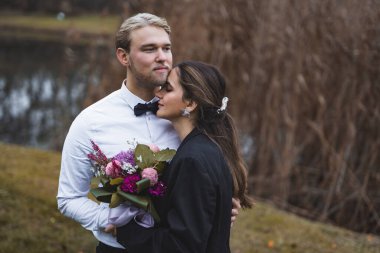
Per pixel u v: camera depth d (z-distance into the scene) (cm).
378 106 474
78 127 192
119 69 611
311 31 499
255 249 362
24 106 888
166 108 186
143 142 194
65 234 350
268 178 524
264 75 538
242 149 552
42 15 2158
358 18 478
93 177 186
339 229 426
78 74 1120
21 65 1266
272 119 514
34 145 698
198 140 178
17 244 329
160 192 173
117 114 195
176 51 569
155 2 592
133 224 175
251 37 551
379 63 471
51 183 422
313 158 526
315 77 501
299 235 396
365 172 482
